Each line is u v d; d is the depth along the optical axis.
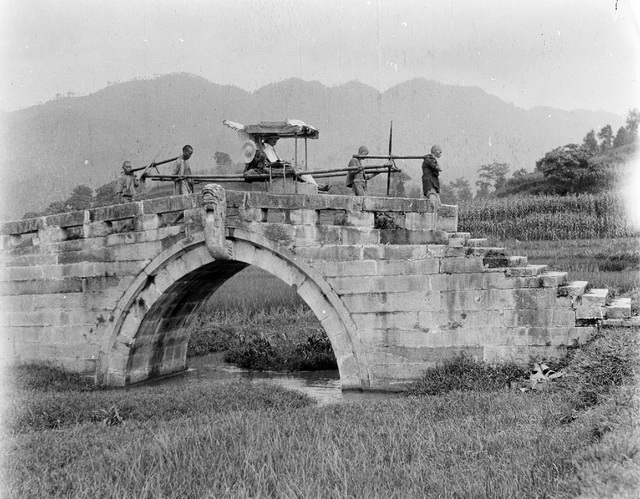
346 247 19.34
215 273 22.44
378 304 19.16
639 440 8.66
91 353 21.81
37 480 10.69
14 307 22.62
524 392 15.41
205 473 10.39
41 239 22.33
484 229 52.56
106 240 21.56
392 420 13.23
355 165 21.61
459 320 18.47
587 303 17.42
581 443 9.52
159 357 23.62
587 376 13.42
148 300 21.30
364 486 9.43
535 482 8.77
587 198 52.47
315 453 11.02
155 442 12.14
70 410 16.23
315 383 22.30
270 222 19.91
